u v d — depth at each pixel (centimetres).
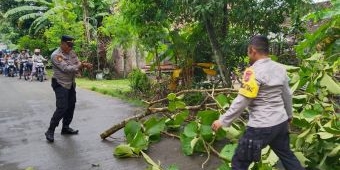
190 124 584
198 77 1005
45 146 635
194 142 562
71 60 666
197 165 528
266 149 467
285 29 912
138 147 577
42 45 2698
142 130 627
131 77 1261
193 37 963
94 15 2272
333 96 631
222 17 866
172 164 534
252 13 829
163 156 571
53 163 550
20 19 2684
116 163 544
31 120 860
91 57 2158
